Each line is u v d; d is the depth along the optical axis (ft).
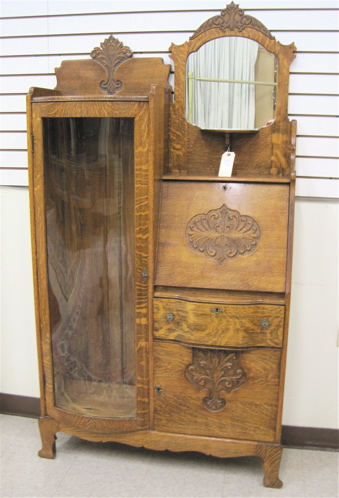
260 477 7.27
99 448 7.95
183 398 6.95
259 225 6.69
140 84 7.57
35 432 8.41
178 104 7.47
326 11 7.14
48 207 6.97
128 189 6.77
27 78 8.09
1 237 8.58
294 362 7.99
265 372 6.67
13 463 7.55
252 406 6.80
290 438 8.13
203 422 6.97
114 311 7.06
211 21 7.29
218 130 7.18
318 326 7.86
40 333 7.29
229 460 7.66
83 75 7.73
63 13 7.79
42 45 7.95
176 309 6.67
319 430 8.05
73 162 6.88
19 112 8.18
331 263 7.69
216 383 6.81
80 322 7.27
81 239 7.07
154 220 6.68
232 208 6.78
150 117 6.33
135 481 7.14
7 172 8.35
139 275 6.73
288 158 7.38
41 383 7.45
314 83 7.33
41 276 7.10
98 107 6.42
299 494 6.89
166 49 7.56
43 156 6.75
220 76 7.38
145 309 6.80
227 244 6.73
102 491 6.93
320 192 7.54
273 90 7.29
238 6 7.21
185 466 7.51
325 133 7.41
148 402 7.06
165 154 7.35
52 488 6.98
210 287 6.62
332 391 7.98
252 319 6.52
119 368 7.18
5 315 8.80
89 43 7.79
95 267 7.07
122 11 7.60
